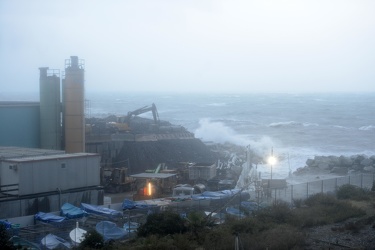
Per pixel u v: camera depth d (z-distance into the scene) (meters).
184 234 25.34
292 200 35.22
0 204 33.41
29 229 28.34
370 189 40.81
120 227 29.38
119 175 50.53
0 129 49.84
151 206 34.34
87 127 63.00
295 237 24.45
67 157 37.78
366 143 102.06
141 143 63.50
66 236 27.45
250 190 43.28
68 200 37.19
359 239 25.20
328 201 33.84
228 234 25.05
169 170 54.47
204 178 52.28
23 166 35.00
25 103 52.34
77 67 52.06
